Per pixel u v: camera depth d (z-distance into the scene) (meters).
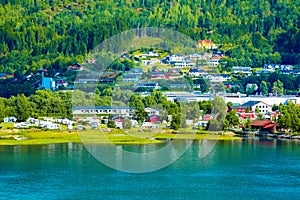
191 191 119.62
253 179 130.75
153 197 115.12
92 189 120.44
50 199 114.50
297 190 122.12
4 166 143.88
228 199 114.88
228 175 133.25
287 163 149.88
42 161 149.88
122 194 117.31
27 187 123.25
